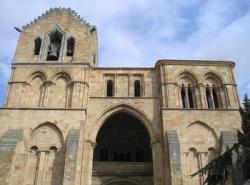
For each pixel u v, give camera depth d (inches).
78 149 1471.5
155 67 1835.6
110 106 1685.5
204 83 1755.7
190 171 1470.2
